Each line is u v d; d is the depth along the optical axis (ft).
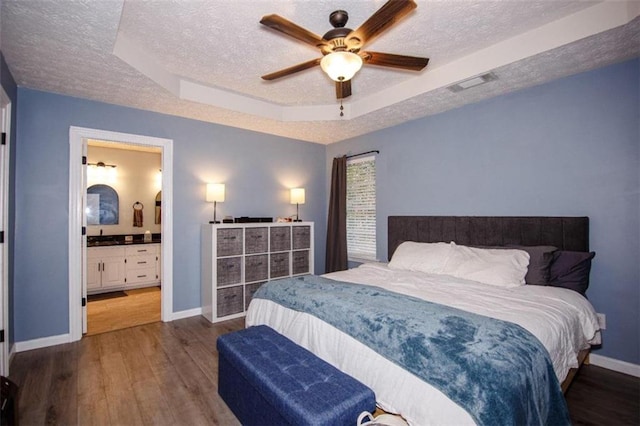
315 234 16.93
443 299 7.02
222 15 7.01
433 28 7.57
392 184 13.84
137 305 14.21
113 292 16.56
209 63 9.30
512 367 4.27
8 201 8.30
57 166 9.96
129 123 11.26
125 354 9.16
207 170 13.17
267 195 15.11
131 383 7.59
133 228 18.61
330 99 12.37
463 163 11.34
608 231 8.24
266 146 15.08
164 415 6.43
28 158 9.49
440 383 4.46
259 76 10.21
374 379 5.32
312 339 6.70
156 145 11.89
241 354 6.20
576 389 7.31
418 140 12.83
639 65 7.81
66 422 6.17
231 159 13.87
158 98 10.41
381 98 11.55
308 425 4.33
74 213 10.21
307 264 15.02
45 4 5.79
